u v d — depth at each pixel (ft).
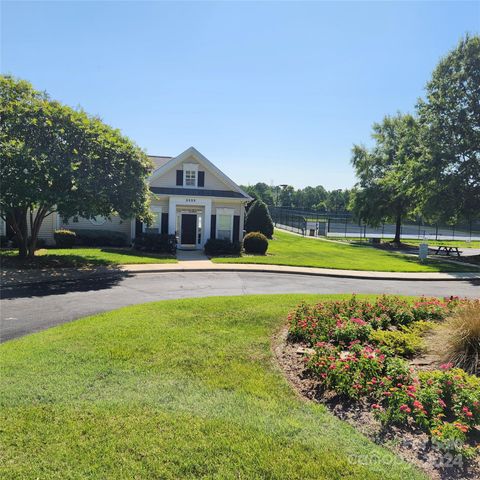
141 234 81.87
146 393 17.15
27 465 12.28
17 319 31.71
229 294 43.68
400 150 106.63
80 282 49.26
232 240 88.33
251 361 21.20
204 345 23.36
